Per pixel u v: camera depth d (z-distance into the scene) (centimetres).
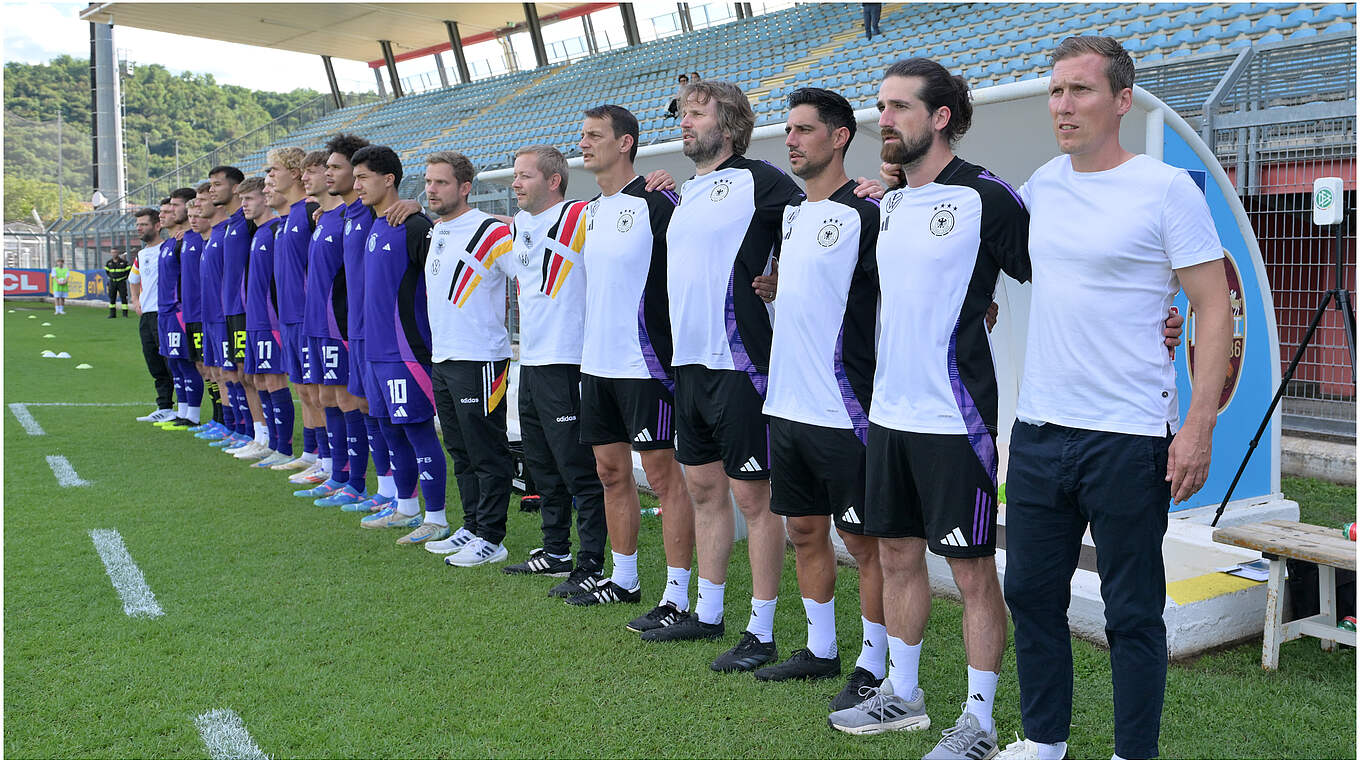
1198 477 206
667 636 342
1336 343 671
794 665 308
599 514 401
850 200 278
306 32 2455
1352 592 321
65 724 283
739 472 313
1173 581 335
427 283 447
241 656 334
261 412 710
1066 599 234
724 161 320
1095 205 216
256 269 639
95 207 3497
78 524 514
